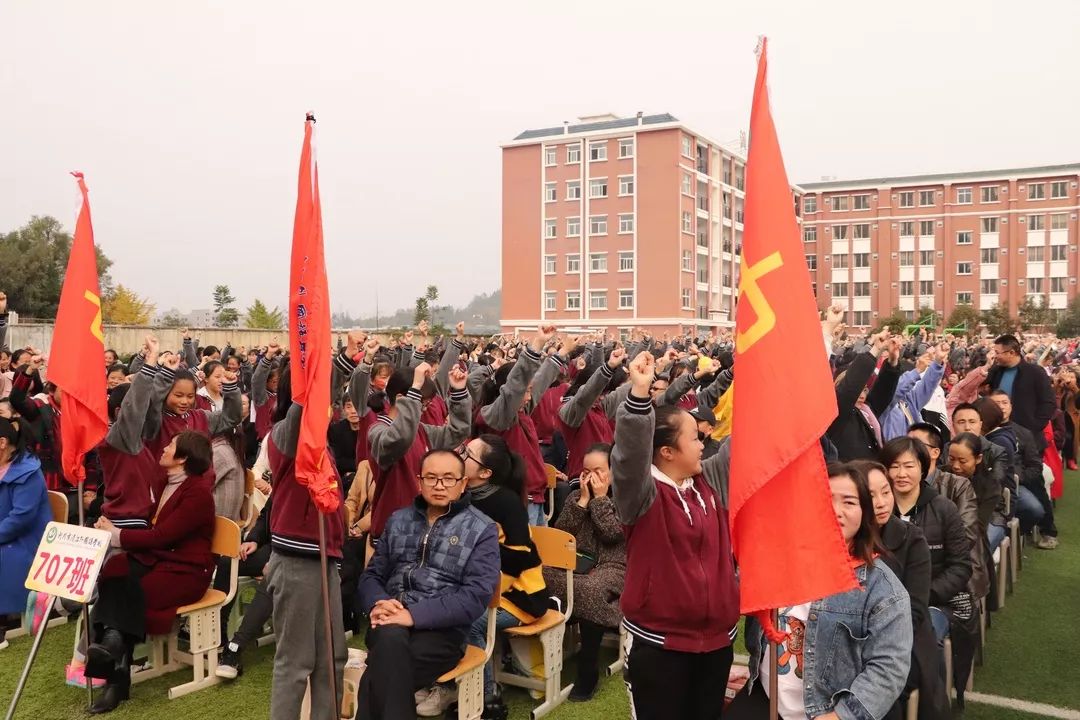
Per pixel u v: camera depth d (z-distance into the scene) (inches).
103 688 181.5
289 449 152.8
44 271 1621.6
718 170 2021.4
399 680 141.1
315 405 144.5
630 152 1860.2
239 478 224.7
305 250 148.3
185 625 215.6
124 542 187.6
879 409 254.5
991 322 1993.1
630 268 1862.7
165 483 210.1
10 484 219.1
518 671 189.5
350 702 161.0
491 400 283.9
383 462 181.9
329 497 144.7
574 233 1926.7
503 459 184.2
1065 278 2158.0
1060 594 252.2
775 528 103.3
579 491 208.5
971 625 175.2
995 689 184.4
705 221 1969.7
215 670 192.2
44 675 194.1
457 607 149.5
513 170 1991.9
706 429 239.8
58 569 164.2
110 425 223.1
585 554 199.0
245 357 619.5
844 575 100.8
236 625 216.1
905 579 141.3
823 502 102.3
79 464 196.7
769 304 104.9
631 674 130.0
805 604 127.2
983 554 194.7
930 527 171.3
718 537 129.8
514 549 180.1
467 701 161.2
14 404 275.4
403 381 199.6
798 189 2384.4
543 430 330.6
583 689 186.9
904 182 2283.5
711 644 126.8
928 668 135.2
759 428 103.3
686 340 905.5
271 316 1786.4
